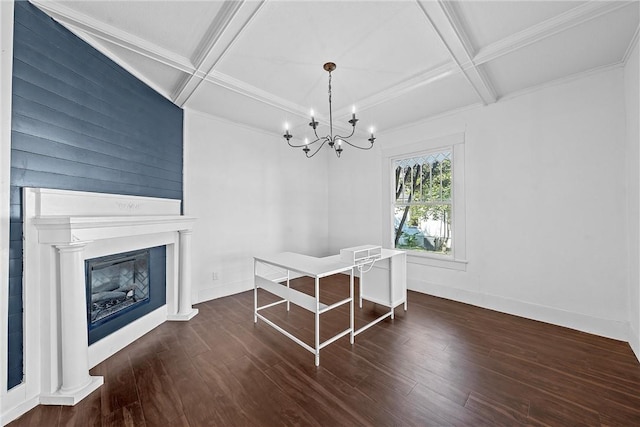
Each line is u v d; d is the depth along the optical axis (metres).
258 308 2.97
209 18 1.73
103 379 1.78
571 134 2.45
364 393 1.64
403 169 3.90
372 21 1.74
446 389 1.67
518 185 2.76
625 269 2.21
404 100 2.92
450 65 2.24
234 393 1.65
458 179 3.22
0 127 1.39
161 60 2.10
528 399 1.57
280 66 2.29
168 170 2.81
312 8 1.62
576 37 1.86
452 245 3.31
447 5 1.56
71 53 1.78
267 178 4.02
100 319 2.06
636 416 1.43
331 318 2.81
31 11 1.54
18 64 1.48
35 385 1.56
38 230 1.57
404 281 3.00
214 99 2.84
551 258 2.58
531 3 1.57
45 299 1.59
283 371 1.87
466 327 2.54
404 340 2.30
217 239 3.43
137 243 2.30
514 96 2.76
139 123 2.41
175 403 1.56
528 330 2.46
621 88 2.20
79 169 1.84
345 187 4.62
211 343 2.29
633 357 1.99
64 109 1.74
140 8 1.63
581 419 1.41
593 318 2.37
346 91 2.80
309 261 2.49
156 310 2.63
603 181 2.30
